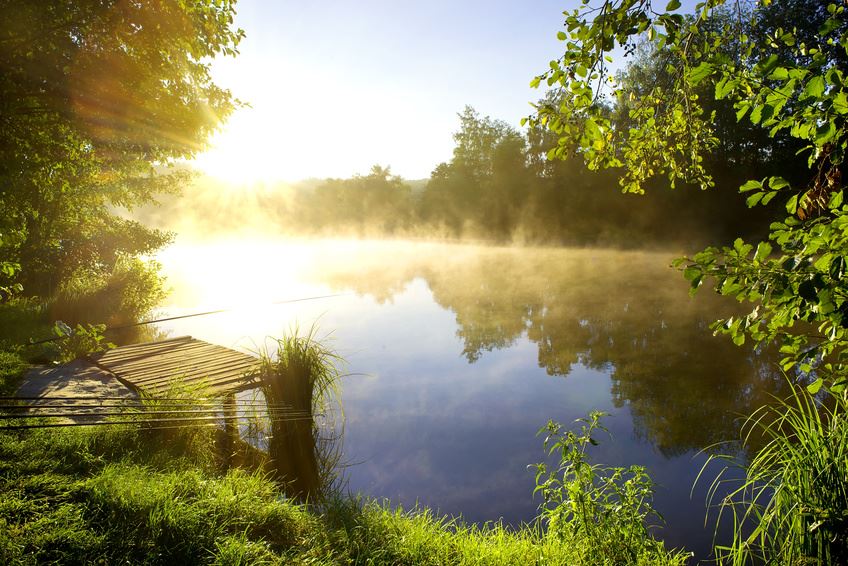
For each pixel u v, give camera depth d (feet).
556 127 8.84
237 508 11.90
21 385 20.07
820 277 5.90
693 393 25.00
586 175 112.98
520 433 21.35
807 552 8.87
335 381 25.88
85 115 18.86
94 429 15.05
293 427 19.45
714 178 91.04
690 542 12.91
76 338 27.43
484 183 146.92
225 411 17.34
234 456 18.43
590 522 10.91
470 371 30.86
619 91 10.32
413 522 13.20
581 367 30.81
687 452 18.60
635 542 10.58
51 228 41.88
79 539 9.34
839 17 6.63
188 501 11.84
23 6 15.19
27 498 10.52
